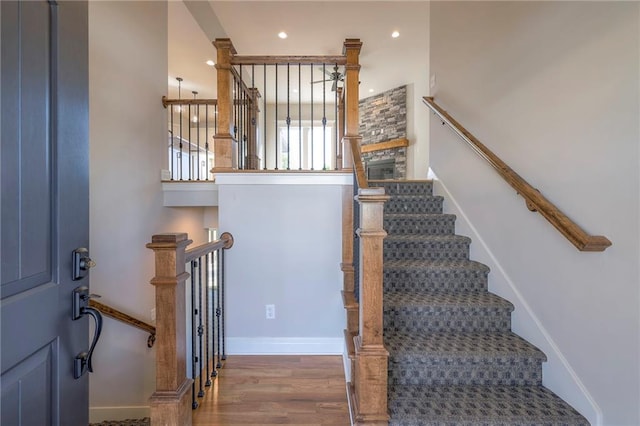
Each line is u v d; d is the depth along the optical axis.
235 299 2.54
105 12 2.64
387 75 6.09
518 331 1.89
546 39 1.71
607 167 1.32
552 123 1.67
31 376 0.69
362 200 1.38
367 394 1.39
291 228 2.55
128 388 2.90
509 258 2.04
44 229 0.74
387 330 1.92
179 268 1.35
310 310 2.56
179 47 4.51
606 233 1.32
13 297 0.64
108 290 2.71
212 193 3.44
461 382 1.65
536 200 1.63
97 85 2.59
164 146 3.46
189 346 2.09
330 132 7.77
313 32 4.61
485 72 2.40
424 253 2.54
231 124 2.59
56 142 0.78
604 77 1.34
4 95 0.63
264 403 1.82
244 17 4.26
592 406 1.37
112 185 2.74
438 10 3.38
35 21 0.72
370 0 3.92
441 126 3.26
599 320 1.35
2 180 0.62
